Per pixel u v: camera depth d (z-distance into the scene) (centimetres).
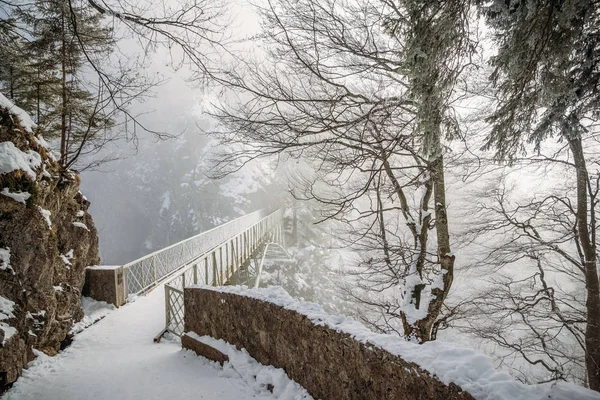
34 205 529
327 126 460
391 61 480
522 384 196
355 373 289
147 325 689
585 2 207
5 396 405
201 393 403
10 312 463
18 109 618
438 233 511
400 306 529
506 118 295
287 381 379
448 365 220
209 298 535
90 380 450
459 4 258
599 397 183
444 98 295
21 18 540
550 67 249
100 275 775
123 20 388
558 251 747
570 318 775
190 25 395
